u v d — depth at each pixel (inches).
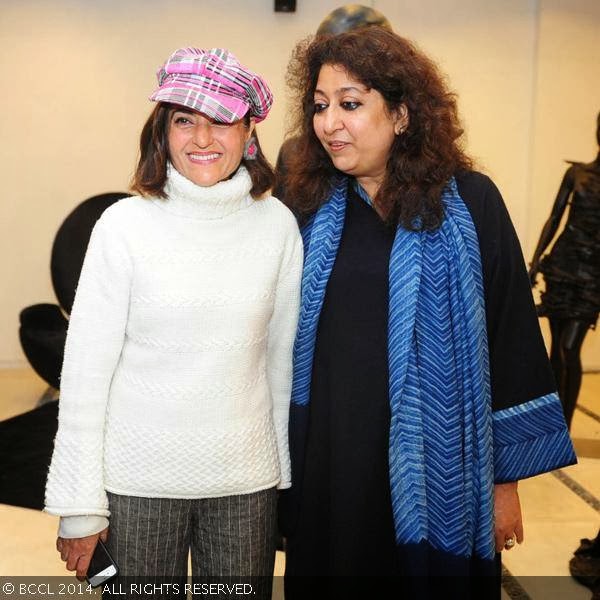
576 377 126.2
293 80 56.7
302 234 56.5
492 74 179.6
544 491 114.5
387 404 53.5
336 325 54.6
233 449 49.1
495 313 53.6
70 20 171.0
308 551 58.7
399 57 50.5
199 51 47.9
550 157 180.9
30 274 179.9
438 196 51.6
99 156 177.0
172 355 47.7
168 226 47.4
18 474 117.8
